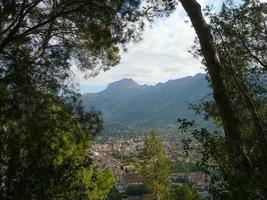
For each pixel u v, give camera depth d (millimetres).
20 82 10438
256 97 14430
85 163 8984
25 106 10242
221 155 7219
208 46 8094
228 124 7621
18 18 11039
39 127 9820
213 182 6754
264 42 14734
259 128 11430
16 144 7848
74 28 12945
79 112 11422
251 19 14328
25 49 11844
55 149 8570
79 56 14039
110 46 13234
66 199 8312
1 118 9008
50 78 12391
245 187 6387
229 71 13969
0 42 11273
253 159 7664
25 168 7633
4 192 7414
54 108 11109
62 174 8047
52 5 12383
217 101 7844
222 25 14156
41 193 7660
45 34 12453
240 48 14539
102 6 11570
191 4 8289
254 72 14758
